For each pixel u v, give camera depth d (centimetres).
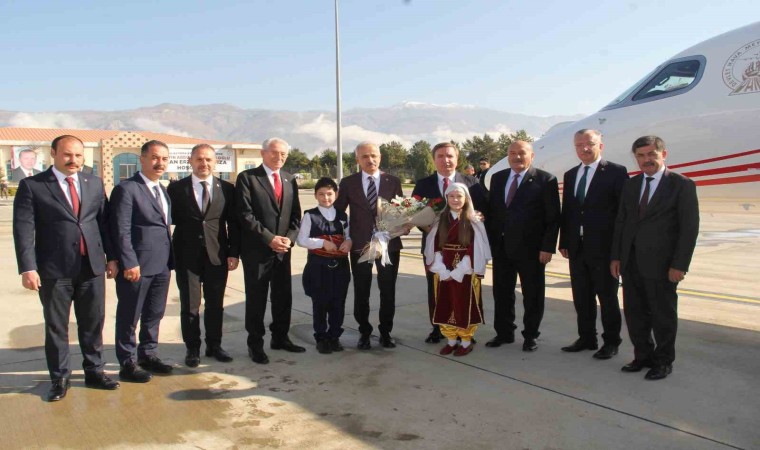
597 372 431
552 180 485
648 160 411
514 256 482
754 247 1230
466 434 323
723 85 612
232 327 568
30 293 726
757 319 591
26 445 309
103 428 331
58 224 370
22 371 431
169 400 374
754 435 320
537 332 491
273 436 321
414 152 7119
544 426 333
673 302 413
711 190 636
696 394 383
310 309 644
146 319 432
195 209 444
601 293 465
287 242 458
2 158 3516
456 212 475
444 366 447
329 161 7331
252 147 3559
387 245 477
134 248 411
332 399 377
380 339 519
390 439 317
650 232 409
